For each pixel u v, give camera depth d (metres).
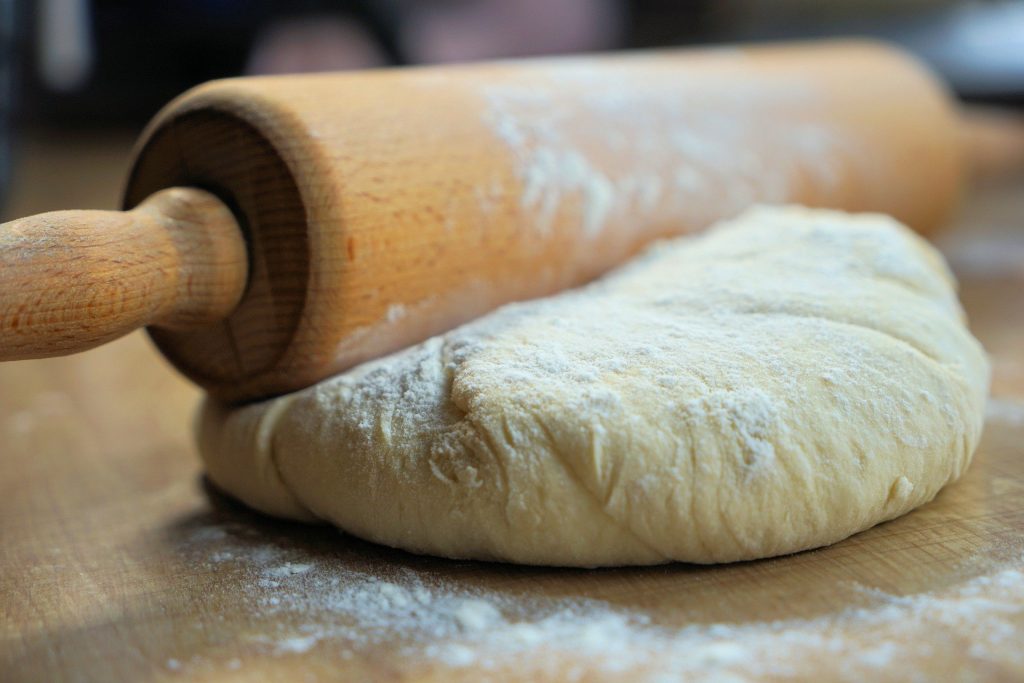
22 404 0.42
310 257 0.32
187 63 0.91
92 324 0.30
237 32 0.87
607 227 0.38
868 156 0.47
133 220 0.31
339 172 0.32
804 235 0.36
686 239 0.40
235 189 0.32
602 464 0.29
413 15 0.89
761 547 0.29
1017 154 0.95
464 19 0.91
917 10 0.83
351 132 0.33
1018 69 0.74
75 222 0.30
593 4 0.94
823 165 0.46
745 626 0.27
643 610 0.28
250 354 0.33
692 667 0.26
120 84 0.94
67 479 0.36
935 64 0.77
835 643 0.27
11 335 0.29
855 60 0.51
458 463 0.29
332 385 0.32
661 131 0.41
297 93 0.33
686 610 0.28
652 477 0.29
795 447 0.29
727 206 0.42
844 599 0.28
